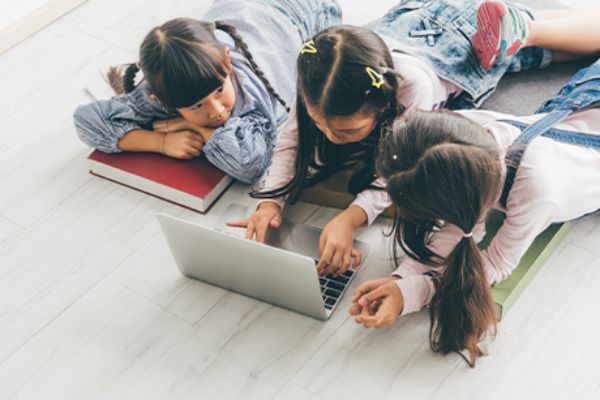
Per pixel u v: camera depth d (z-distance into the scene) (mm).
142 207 1633
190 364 1377
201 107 1502
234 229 1536
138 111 1636
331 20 1858
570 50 1657
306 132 1443
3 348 1432
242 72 1600
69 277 1530
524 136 1271
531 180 1228
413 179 1139
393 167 1158
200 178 1606
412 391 1300
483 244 1408
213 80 1453
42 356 1415
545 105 1520
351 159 1522
